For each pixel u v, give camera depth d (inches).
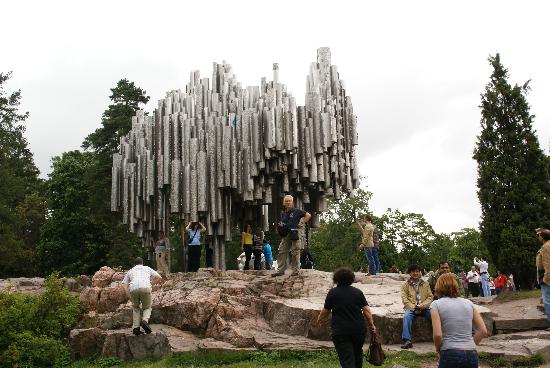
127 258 1520.7
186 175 847.1
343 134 984.9
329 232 2149.4
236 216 992.2
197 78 967.6
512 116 901.2
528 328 495.8
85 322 631.2
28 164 2086.6
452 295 250.8
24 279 824.9
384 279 647.1
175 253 1782.7
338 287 305.1
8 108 1696.6
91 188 1530.5
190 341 511.5
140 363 483.2
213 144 855.7
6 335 544.7
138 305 522.9
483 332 243.0
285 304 535.8
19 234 1815.9
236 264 1797.5
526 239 839.1
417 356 419.5
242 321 536.7
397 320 483.8
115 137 1571.1
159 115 919.7
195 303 546.9
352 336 291.1
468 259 2751.0
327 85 949.8
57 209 1738.4
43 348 543.5
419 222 2190.0
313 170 882.1
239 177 848.9
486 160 902.4
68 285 741.3
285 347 456.4
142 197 926.4
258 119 848.3
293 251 635.5
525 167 879.1
